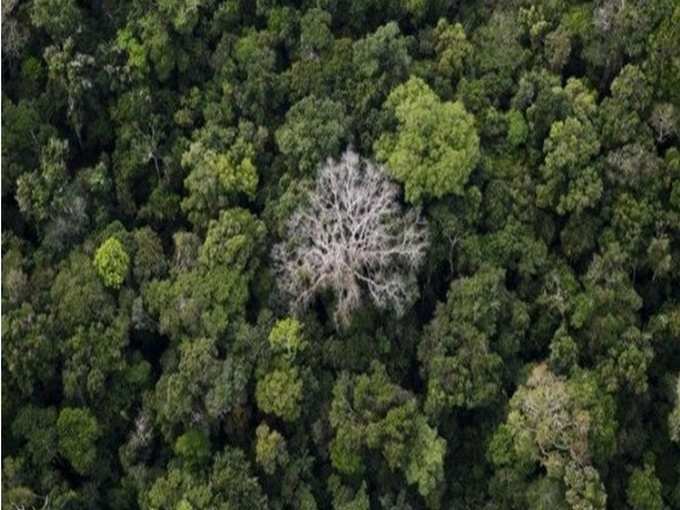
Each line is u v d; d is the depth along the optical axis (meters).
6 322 57.78
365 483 58.00
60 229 61.62
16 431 58.12
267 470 57.12
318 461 59.66
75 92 62.75
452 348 58.81
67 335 59.34
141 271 61.22
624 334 59.06
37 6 63.47
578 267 63.09
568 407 56.44
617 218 61.34
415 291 59.34
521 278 61.88
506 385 60.00
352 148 61.97
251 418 59.25
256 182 62.62
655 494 58.31
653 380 61.88
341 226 57.91
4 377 58.38
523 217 62.31
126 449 58.81
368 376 58.84
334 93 63.78
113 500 59.34
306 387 58.19
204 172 61.75
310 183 60.78
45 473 57.91
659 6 62.16
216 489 56.53
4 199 63.28
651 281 62.53
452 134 60.00
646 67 62.47
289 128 62.19
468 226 61.28
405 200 60.22
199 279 59.94
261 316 59.44
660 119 62.06
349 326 59.47
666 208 61.81
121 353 59.38
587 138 61.91
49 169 61.12
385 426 56.62
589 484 54.91
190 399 57.44
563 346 58.75
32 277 60.72
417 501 59.31
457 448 60.75
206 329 58.97
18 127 62.72
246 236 60.09
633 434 60.19
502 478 58.12
